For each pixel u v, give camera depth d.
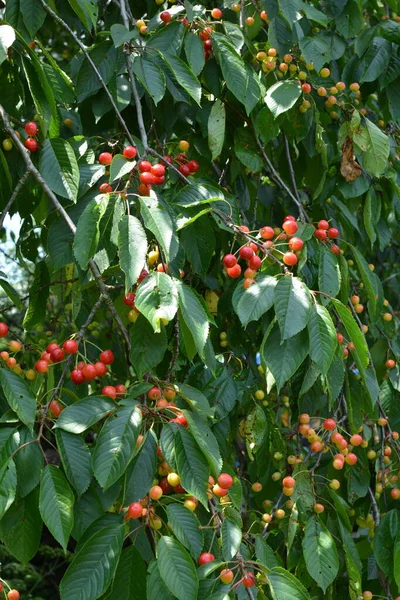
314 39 3.00
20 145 2.21
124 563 1.89
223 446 2.79
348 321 2.14
